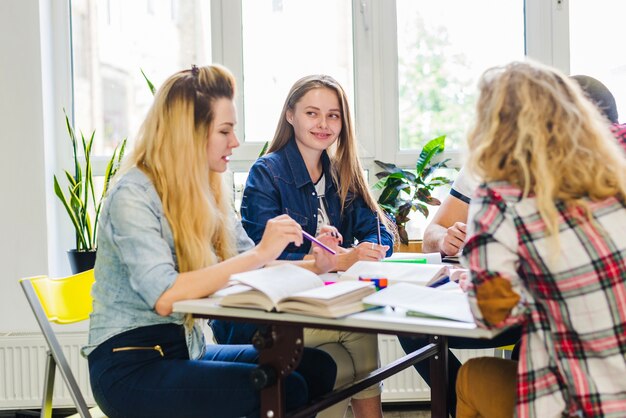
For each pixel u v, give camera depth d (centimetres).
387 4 338
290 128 255
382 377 198
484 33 339
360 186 260
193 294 161
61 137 342
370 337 225
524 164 130
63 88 340
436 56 341
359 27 338
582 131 132
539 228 129
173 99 177
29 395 320
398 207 312
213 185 200
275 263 210
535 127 131
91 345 173
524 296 132
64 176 342
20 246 326
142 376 166
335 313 141
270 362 151
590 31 335
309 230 246
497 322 127
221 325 219
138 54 348
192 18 345
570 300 129
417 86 342
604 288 127
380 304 145
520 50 339
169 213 175
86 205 314
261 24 343
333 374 188
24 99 325
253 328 211
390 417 315
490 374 155
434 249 251
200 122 178
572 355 130
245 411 160
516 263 132
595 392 127
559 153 130
